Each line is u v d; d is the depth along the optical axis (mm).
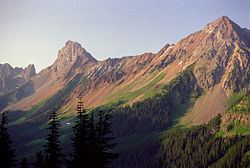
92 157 45344
